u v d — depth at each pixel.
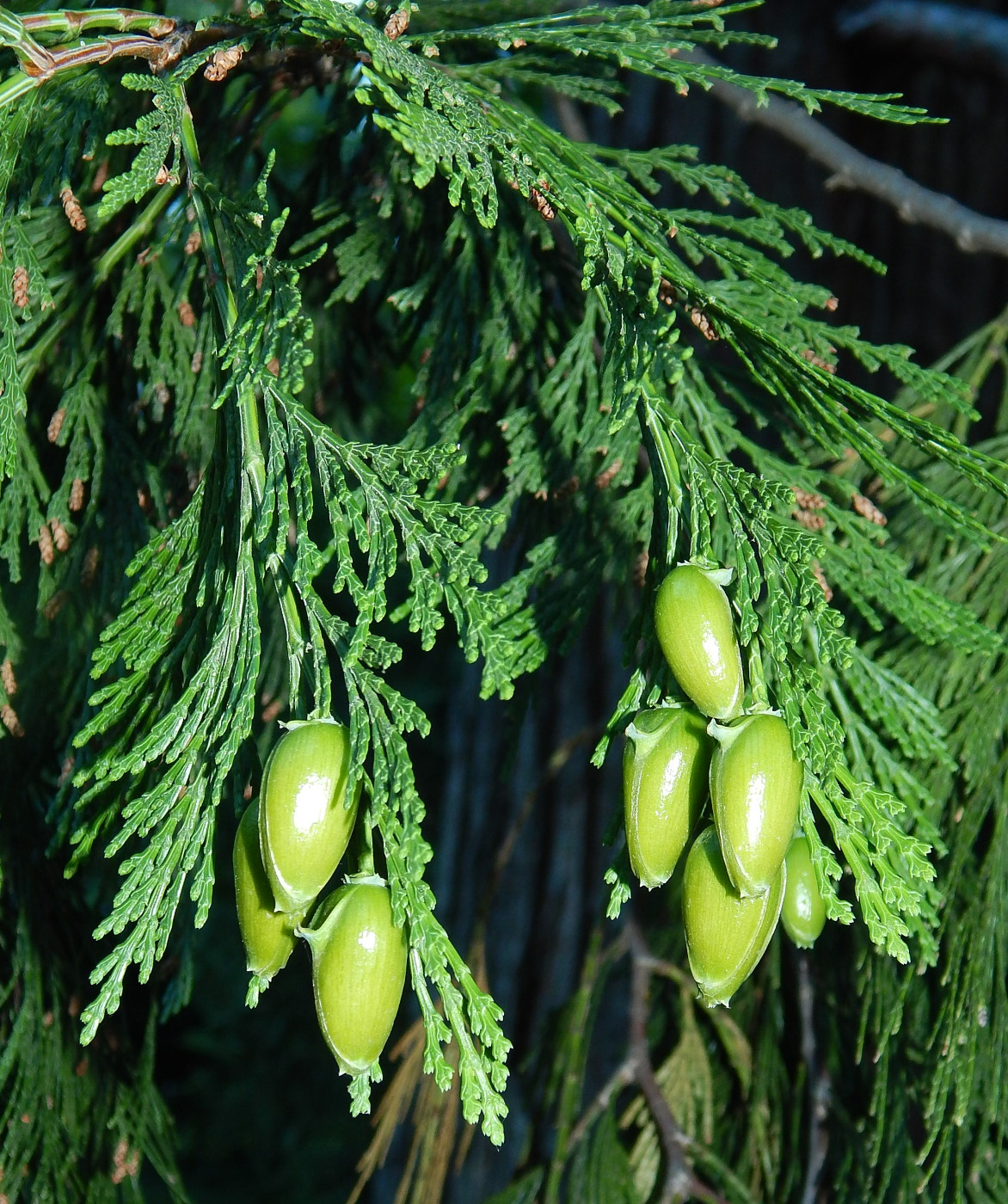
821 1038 0.62
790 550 0.48
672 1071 0.66
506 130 0.50
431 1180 0.68
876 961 0.57
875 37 1.03
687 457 0.49
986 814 0.58
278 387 0.49
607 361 0.50
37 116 0.53
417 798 0.46
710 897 0.46
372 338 0.66
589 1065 0.96
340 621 0.48
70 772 0.56
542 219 0.57
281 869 0.46
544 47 0.58
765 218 0.55
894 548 0.57
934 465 0.58
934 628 0.53
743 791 0.46
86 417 0.56
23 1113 0.57
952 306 1.00
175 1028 1.81
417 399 0.58
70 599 0.57
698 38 0.54
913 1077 0.58
